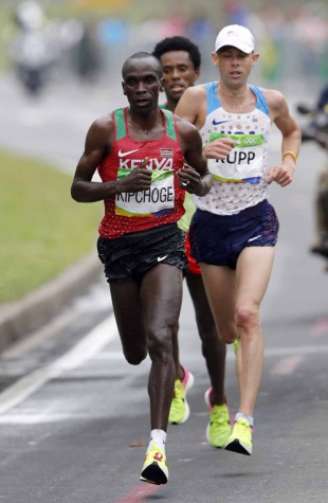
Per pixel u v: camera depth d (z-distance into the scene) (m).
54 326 39.88
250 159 23.80
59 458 23.91
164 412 21.20
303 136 38.41
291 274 47.09
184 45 26.09
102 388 30.14
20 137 96.62
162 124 22.28
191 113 23.91
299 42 135.38
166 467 20.86
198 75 26.41
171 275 22.20
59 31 149.62
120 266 22.42
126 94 22.06
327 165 40.12
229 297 24.09
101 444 24.84
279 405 27.44
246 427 22.33
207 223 23.86
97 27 157.12
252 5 182.38
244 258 23.61
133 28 180.12
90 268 48.22
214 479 21.95
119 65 146.38
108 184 22.00
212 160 23.75
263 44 134.50
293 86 134.88
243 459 23.17
